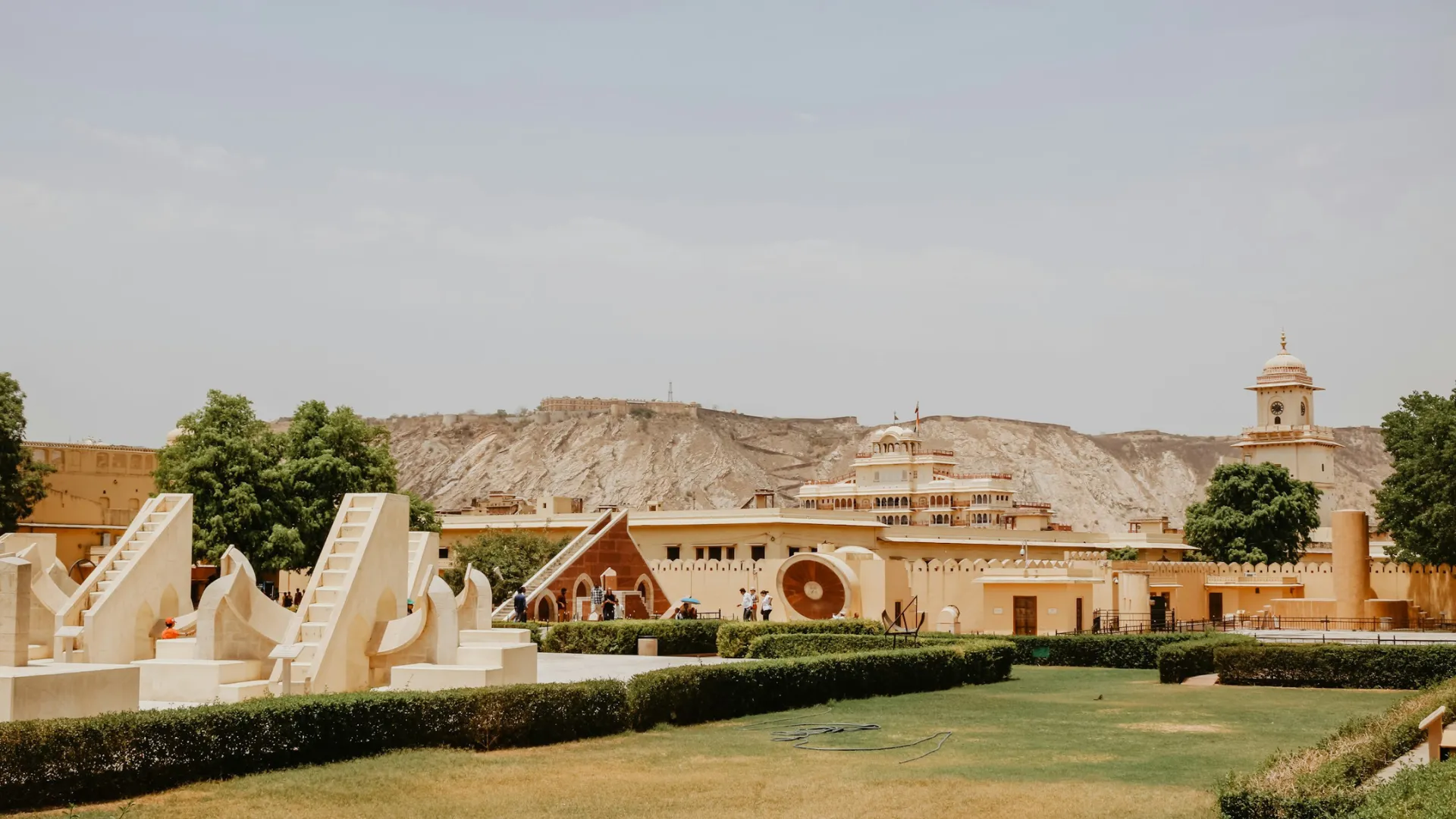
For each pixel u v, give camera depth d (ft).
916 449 453.17
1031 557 335.26
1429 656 116.78
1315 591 233.96
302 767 67.36
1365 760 58.59
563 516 294.05
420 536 128.98
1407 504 229.45
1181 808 58.65
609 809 59.16
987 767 71.97
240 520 194.18
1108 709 101.04
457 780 65.26
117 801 58.90
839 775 68.80
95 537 247.29
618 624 156.25
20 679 68.23
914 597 187.11
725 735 85.05
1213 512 327.67
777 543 273.75
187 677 90.74
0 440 200.03
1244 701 107.04
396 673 94.07
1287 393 434.71
